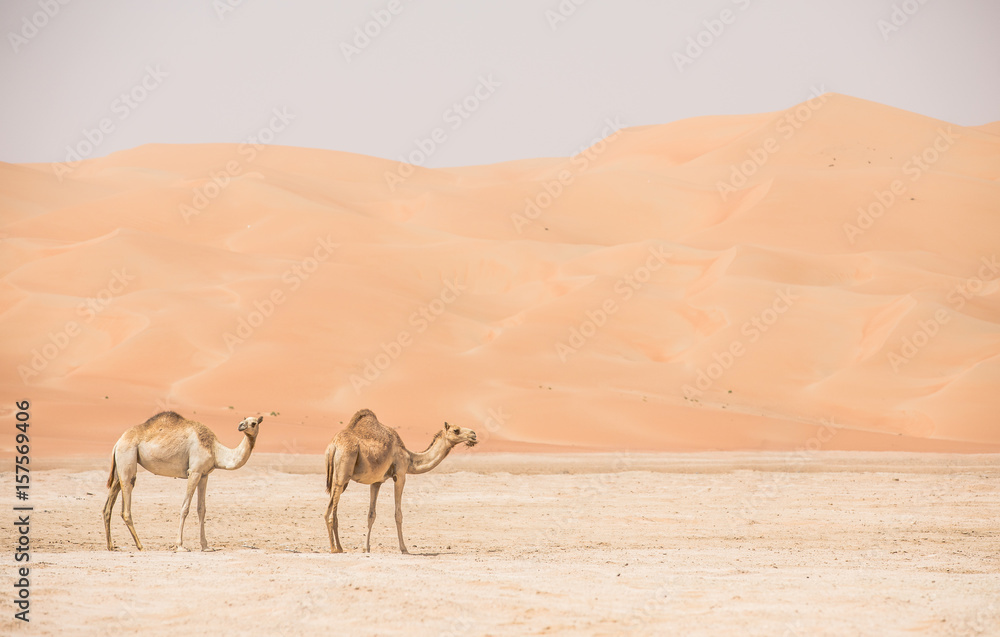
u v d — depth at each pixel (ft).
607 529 64.54
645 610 34.35
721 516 71.36
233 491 85.61
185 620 32.42
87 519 65.72
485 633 31.01
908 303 266.16
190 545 54.60
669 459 139.95
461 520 69.00
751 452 160.76
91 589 36.63
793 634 31.27
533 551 52.90
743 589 38.19
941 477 102.63
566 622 32.45
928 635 31.27
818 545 56.70
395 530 63.46
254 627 31.63
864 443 181.98
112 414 163.43
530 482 96.94
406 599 34.96
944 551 53.88
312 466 115.44
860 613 34.04
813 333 263.70
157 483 88.89
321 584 37.50
